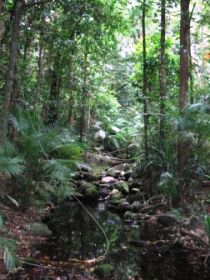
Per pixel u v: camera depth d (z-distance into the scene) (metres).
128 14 9.94
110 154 13.79
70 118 11.81
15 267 4.28
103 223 7.00
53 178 6.59
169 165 7.39
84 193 8.95
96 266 4.82
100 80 13.23
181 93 7.30
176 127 6.75
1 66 7.86
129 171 10.37
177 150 7.32
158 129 8.16
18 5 6.01
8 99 5.83
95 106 14.19
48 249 5.34
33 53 10.54
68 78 11.34
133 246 5.66
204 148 7.19
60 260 4.94
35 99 8.83
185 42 7.41
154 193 8.05
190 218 6.27
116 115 15.68
